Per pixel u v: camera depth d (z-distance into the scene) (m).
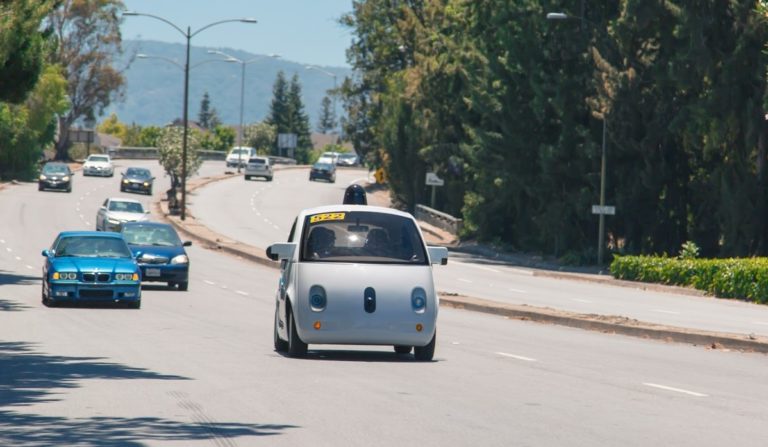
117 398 21.83
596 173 101.44
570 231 106.75
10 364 27.55
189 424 18.89
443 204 151.62
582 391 24.28
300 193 183.62
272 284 68.06
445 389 24.02
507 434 18.38
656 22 92.88
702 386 25.98
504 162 112.12
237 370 26.73
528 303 60.56
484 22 117.31
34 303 49.44
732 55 86.69
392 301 29.55
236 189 185.00
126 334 36.28
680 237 101.06
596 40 100.62
